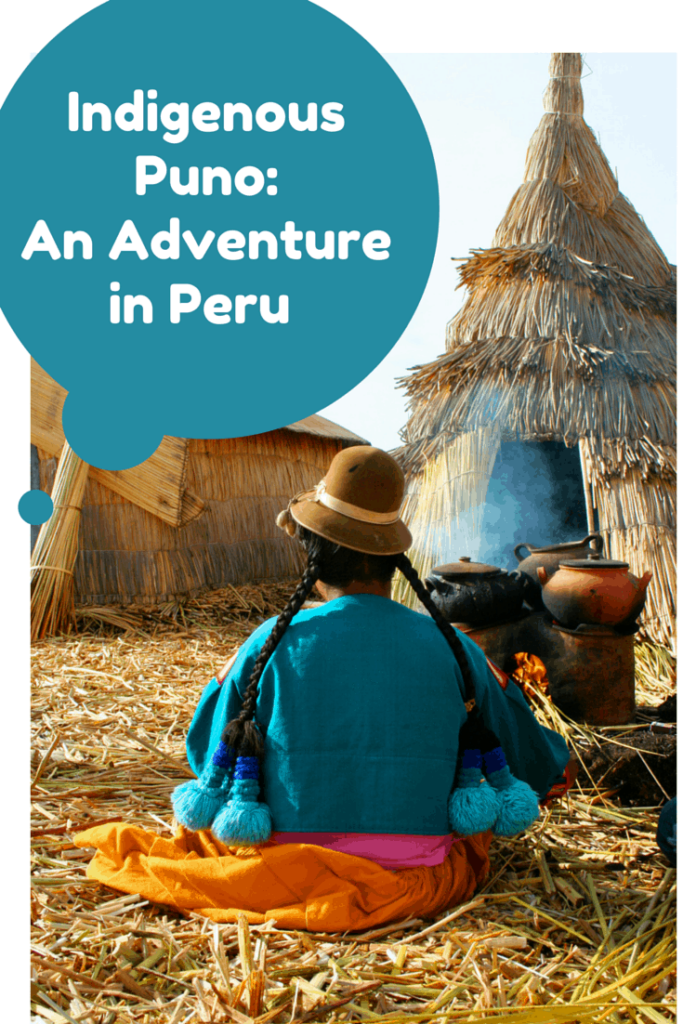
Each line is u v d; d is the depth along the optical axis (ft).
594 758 10.23
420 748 6.70
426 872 6.77
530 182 20.18
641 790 9.95
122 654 19.93
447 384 19.06
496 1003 5.71
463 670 6.98
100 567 24.58
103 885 7.26
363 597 6.97
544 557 12.48
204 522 27.78
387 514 6.90
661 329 19.03
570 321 18.54
